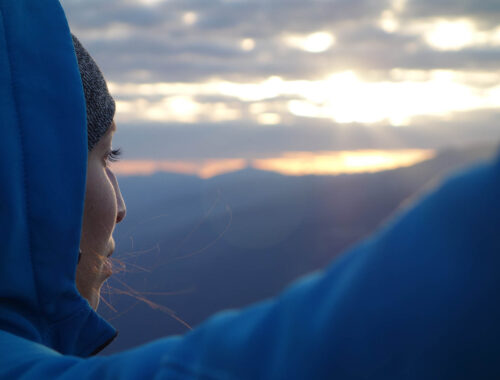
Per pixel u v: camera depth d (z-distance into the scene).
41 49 0.95
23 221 0.86
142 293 1.26
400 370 0.22
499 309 0.20
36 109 0.91
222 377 0.30
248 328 0.30
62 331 0.89
